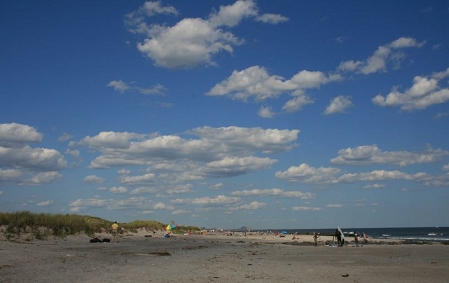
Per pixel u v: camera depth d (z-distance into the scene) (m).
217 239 76.94
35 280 16.56
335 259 33.97
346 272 23.98
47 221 44.22
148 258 29.73
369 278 21.30
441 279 21.00
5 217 40.16
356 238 60.09
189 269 23.44
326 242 64.62
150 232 78.81
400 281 20.11
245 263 28.77
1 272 18.23
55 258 25.19
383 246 55.78
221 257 33.56
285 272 23.50
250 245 56.00
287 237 95.44
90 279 17.61
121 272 20.59
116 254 31.30
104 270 21.03
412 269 25.88
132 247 41.06
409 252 42.69
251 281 19.19
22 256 24.69
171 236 76.00
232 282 18.61
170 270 22.56
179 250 41.22
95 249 35.56
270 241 72.25
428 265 28.69
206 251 40.94
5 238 36.78
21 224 40.81
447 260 32.94
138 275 19.75
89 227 52.41
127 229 71.94
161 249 40.66
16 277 17.06
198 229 128.62
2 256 23.81
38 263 22.17
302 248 50.38
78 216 54.84
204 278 19.62
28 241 37.97
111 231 58.88
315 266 27.56
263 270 24.30
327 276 21.92
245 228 175.88
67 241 43.19
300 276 21.70
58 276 17.98
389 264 29.55
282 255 38.31
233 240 73.88
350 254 39.91
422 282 19.83
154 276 19.66
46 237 42.00
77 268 21.16
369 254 40.00
